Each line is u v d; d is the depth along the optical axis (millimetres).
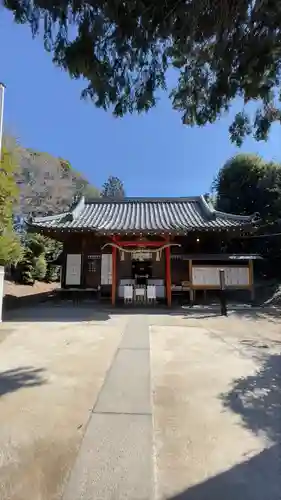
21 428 2531
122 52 3344
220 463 2102
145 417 2732
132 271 14055
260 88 3785
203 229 12547
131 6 2836
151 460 2109
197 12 2943
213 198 22188
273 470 2031
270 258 15797
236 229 12695
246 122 4379
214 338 6062
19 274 17609
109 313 9781
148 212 15742
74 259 14266
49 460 2094
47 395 3213
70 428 2533
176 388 3441
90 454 2168
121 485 1858
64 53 3096
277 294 12359
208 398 3186
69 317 8844
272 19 2918
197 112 4387
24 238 18047
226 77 3693
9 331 6695
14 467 2020
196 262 12438
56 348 5227
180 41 3387
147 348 5223
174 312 10094
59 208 32719
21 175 30094
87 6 2854
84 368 4121
